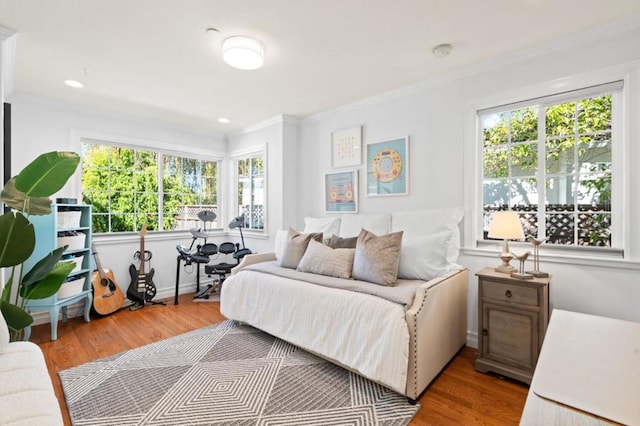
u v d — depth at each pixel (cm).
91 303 327
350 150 351
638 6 182
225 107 359
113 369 224
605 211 218
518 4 180
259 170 445
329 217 363
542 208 241
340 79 282
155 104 347
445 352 219
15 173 306
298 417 173
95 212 368
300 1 175
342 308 211
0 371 127
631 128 200
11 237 184
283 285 253
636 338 102
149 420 169
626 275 202
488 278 215
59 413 113
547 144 240
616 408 66
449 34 211
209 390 198
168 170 433
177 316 339
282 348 258
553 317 122
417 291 194
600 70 209
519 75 241
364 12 186
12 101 304
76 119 346
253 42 213
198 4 177
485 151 271
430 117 289
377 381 187
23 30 201
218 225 485
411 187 303
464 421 169
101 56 237
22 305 239
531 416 66
